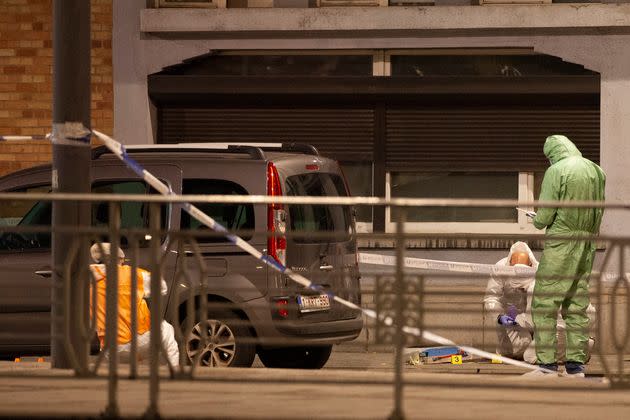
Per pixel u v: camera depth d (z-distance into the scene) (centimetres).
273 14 3656
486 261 3656
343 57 3712
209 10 3666
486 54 3688
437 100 3684
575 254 2536
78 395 1828
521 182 3719
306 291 2044
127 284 2400
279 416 1595
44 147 3731
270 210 2558
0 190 2742
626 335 1780
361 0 3697
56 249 2127
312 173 2714
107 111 3703
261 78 3678
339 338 2677
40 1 3728
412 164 3719
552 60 3669
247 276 2553
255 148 2620
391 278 1833
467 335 3294
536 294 1920
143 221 2625
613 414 1669
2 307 2673
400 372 1582
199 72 3741
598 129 3666
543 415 1652
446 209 3741
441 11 3619
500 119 3697
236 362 2569
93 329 1878
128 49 3694
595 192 2588
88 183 2167
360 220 3762
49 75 3731
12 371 2077
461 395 1872
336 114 3725
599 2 3622
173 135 3753
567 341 2525
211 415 1609
